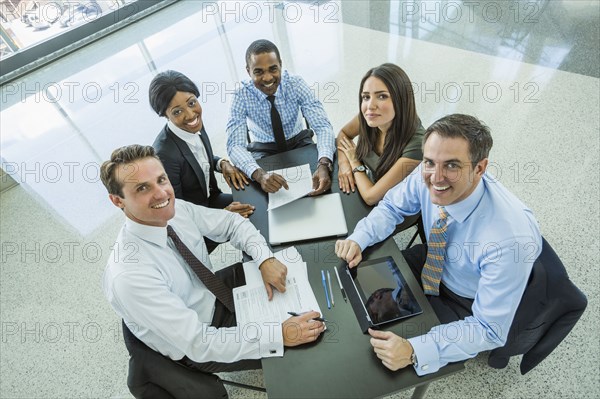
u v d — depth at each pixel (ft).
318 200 4.92
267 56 5.72
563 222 6.73
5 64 12.17
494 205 3.56
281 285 3.94
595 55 10.49
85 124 11.30
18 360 6.27
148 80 12.59
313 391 3.16
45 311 7.00
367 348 3.37
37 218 9.00
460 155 3.26
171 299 3.75
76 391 5.80
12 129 11.14
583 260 6.15
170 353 4.05
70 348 6.35
